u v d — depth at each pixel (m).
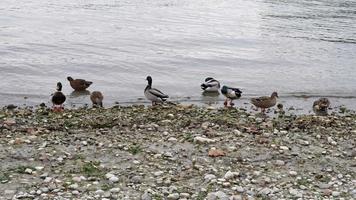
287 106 28.38
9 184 14.14
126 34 50.28
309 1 94.56
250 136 20.16
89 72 34.16
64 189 14.01
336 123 23.58
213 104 28.02
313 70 39.12
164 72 35.59
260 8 82.06
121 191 14.12
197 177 15.55
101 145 17.89
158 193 14.12
